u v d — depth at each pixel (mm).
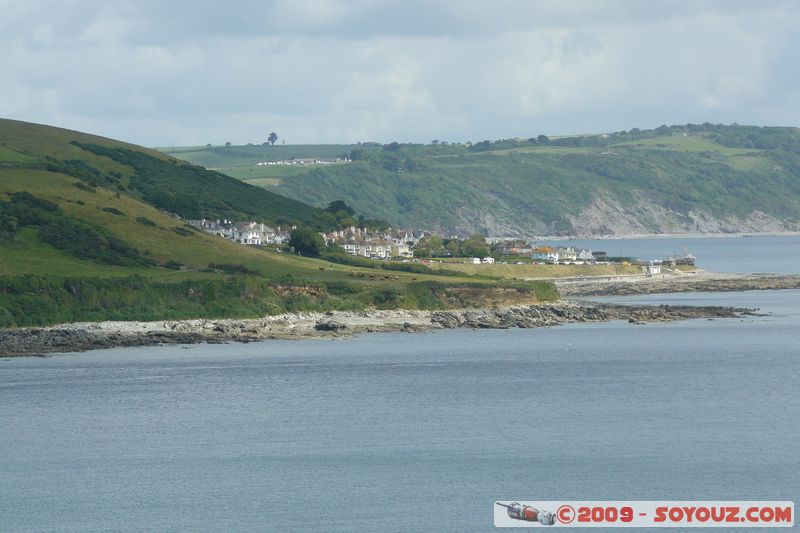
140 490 187500
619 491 184750
